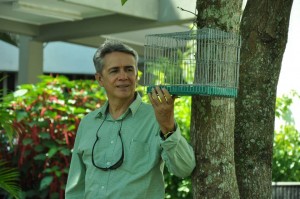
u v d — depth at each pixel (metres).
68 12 10.09
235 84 3.27
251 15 3.67
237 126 3.65
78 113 7.12
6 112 6.22
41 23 11.19
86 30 10.66
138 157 3.41
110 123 3.55
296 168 7.30
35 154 7.10
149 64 3.54
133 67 3.54
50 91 7.25
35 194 6.98
